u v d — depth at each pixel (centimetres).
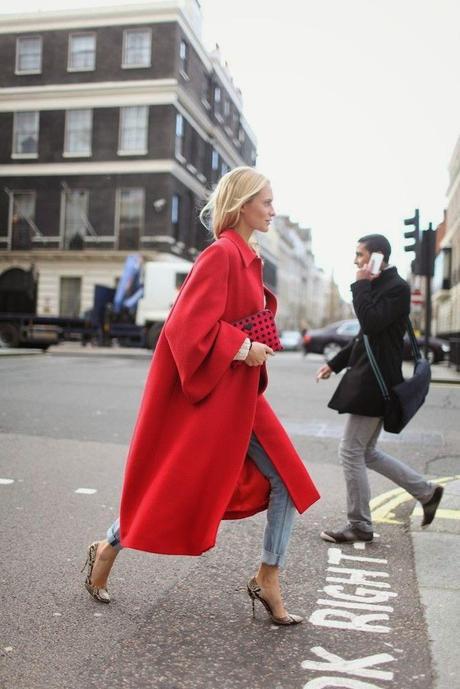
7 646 246
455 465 587
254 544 371
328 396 1052
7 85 3297
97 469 539
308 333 2227
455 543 366
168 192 3141
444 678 226
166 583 312
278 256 7419
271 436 262
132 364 1648
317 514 430
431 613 278
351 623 271
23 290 3250
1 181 3303
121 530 257
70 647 246
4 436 667
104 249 3194
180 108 3241
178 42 3170
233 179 270
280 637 257
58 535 377
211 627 266
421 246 1413
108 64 3189
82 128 3231
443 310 4691
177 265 2264
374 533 392
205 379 246
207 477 249
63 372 1362
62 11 3225
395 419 357
